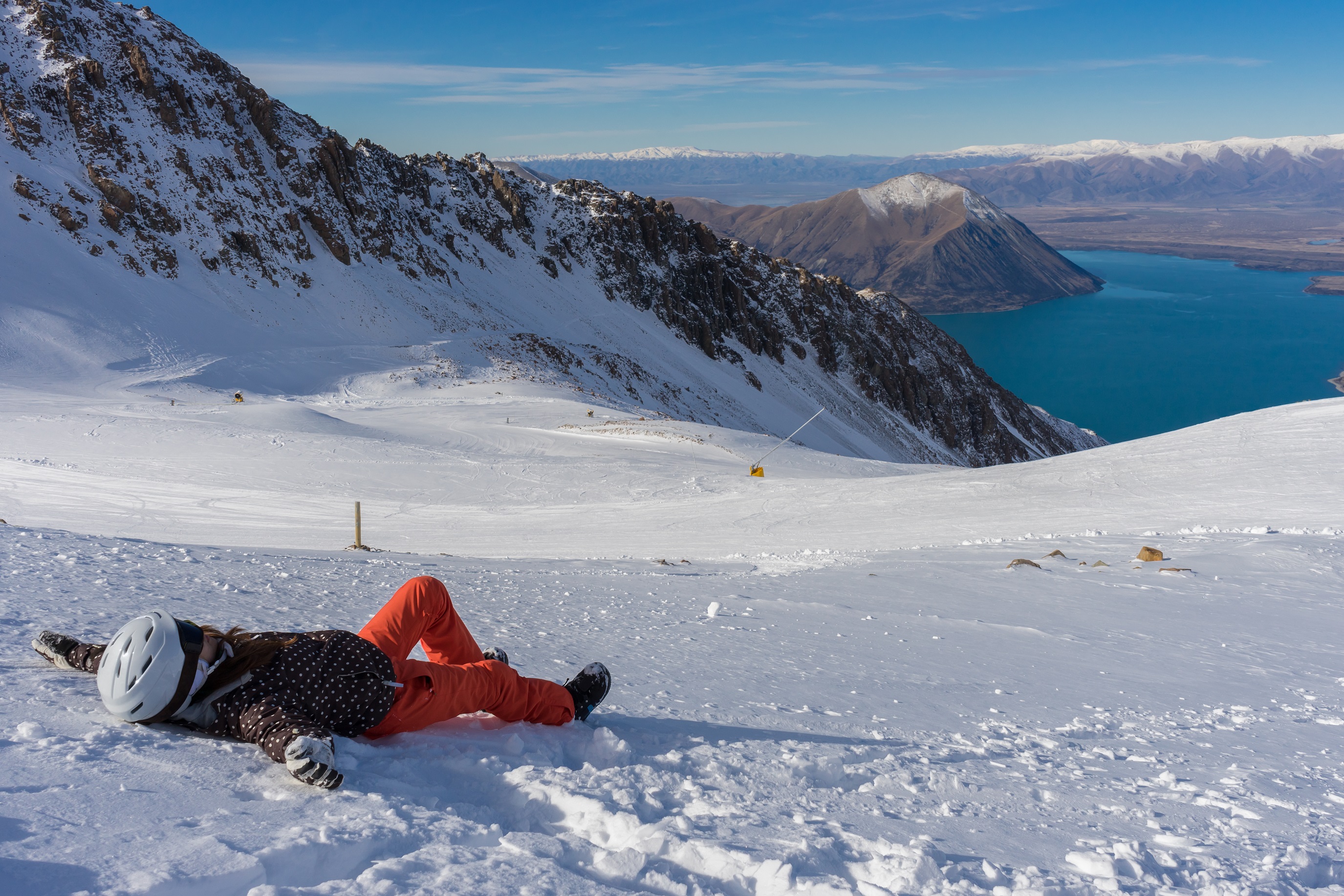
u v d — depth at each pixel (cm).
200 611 535
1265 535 1571
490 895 163
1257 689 641
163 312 9875
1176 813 298
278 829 185
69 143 11900
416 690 293
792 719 430
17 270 9344
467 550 2181
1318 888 230
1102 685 624
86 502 2731
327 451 3834
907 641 764
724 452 4953
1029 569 1295
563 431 5416
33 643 334
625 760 301
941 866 209
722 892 185
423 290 14500
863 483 3294
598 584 1101
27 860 149
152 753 228
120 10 14188
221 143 13525
